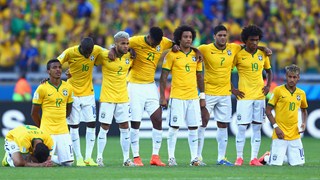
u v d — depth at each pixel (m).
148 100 43.06
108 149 55.22
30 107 63.91
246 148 56.47
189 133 42.91
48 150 38.94
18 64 72.94
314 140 63.56
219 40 43.09
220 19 82.56
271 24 82.25
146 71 42.91
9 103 63.72
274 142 42.75
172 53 42.62
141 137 64.38
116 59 41.88
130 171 37.62
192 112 42.69
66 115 41.56
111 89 42.09
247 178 34.59
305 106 43.12
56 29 79.38
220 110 43.75
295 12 84.94
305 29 83.94
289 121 42.56
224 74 43.47
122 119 42.34
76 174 35.97
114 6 83.88
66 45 76.19
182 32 42.44
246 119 43.47
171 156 43.06
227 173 36.84
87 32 78.56
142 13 82.88
